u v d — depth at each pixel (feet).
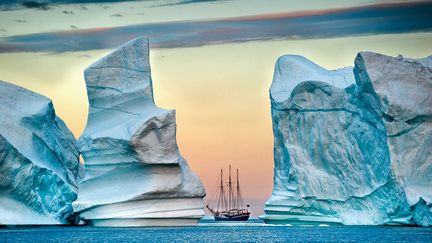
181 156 441.68
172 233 437.17
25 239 389.19
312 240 384.88
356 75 419.33
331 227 483.92
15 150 411.34
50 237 401.08
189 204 431.02
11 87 458.50
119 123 435.12
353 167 422.00
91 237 403.34
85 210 428.97
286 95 451.53
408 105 402.72
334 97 430.20
